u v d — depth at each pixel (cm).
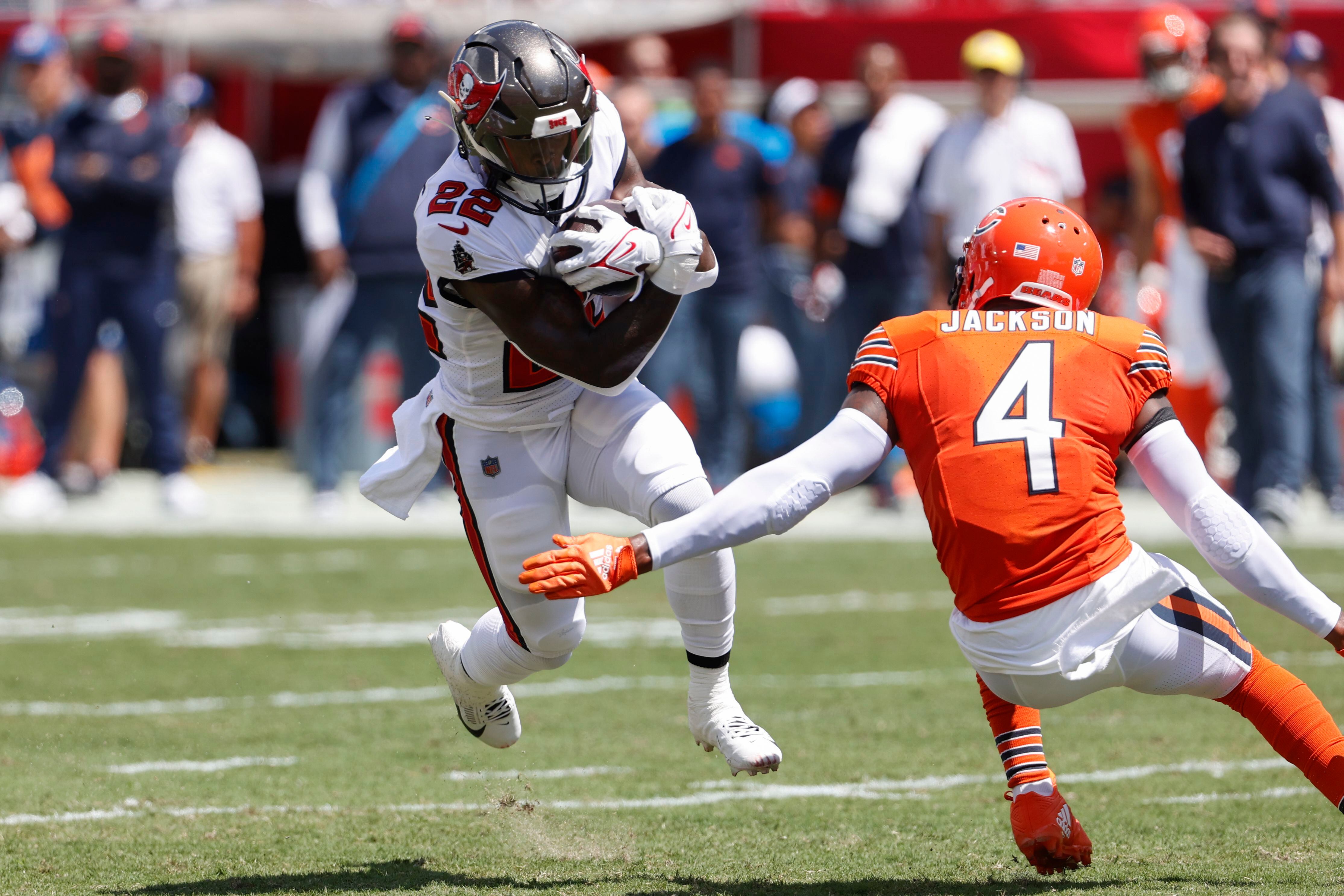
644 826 1597
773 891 1359
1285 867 1402
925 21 5562
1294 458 3716
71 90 5419
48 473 4481
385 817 1633
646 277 1440
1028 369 1351
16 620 2923
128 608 3069
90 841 1533
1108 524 1328
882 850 1498
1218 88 4162
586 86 1427
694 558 1402
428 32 4094
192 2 5925
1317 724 1337
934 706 2205
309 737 2016
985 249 1418
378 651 2641
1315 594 1332
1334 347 4794
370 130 4084
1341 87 5416
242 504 4834
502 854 1495
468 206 1441
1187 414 4356
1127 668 1331
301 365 5078
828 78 5638
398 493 1609
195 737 2011
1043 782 1408
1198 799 1680
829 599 3206
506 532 1524
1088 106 5506
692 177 4312
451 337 1495
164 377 4381
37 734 2022
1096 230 4975
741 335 4362
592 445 1512
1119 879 1378
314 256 4200
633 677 2428
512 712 1683
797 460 1341
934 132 4325
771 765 1502
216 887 1378
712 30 5750
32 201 4588
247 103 6394
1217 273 3684
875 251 4316
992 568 1325
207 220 5025
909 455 1373
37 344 5206
